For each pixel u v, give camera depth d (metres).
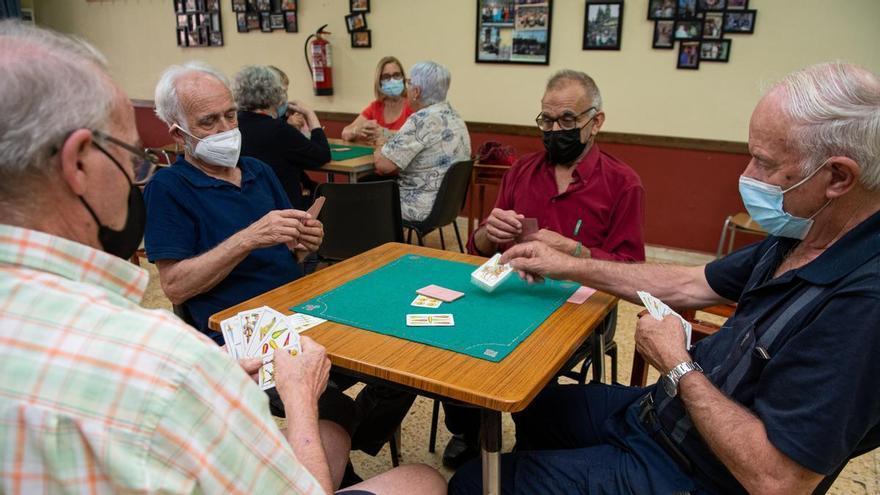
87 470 0.57
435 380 1.06
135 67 5.94
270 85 3.05
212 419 0.63
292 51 5.10
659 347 1.15
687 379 1.07
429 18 4.48
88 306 0.61
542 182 2.01
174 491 0.59
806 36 3.49
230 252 1.54
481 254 2.07
